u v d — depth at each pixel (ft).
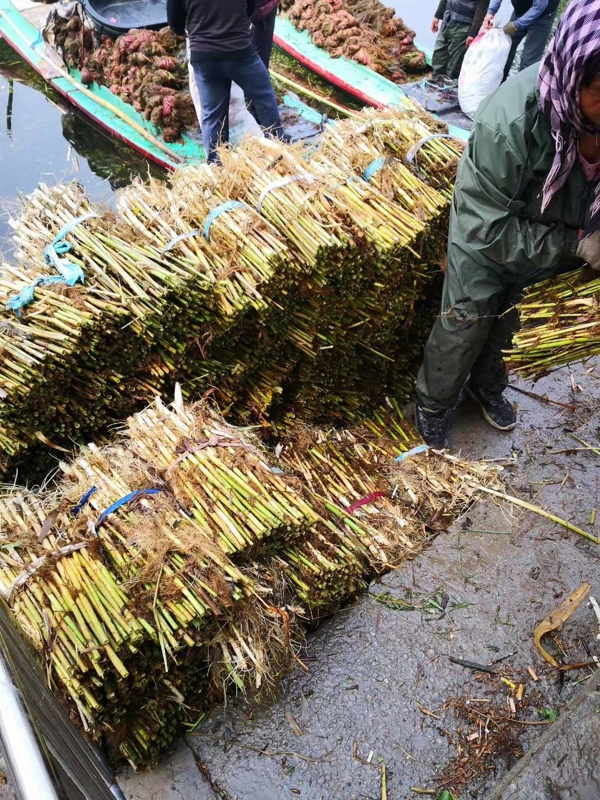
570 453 10.60
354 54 23.86
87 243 8.70
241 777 7.05
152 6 25.35
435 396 10.11
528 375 8.60
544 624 8.07
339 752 7.16
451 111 21.68
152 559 6.83
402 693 7.57
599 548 8.98
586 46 6.38
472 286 8.87
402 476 10.06
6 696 3.48
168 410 8.46
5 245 12.09
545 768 6.44
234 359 9.53
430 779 6.95
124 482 7.63
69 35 23.13
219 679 7.35
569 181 7.77
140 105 21.04
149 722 7.02
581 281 8.24
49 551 6.90
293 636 7.94
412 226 9.48
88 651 6.14
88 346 8.05
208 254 8.98
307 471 9.82
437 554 8.91
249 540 7.27
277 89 23.84
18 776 3.21
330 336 9.84
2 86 24.73
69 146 22.38
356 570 8.35
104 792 5.13
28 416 7.95
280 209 9.14
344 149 10.36
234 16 15.98
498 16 28.37
